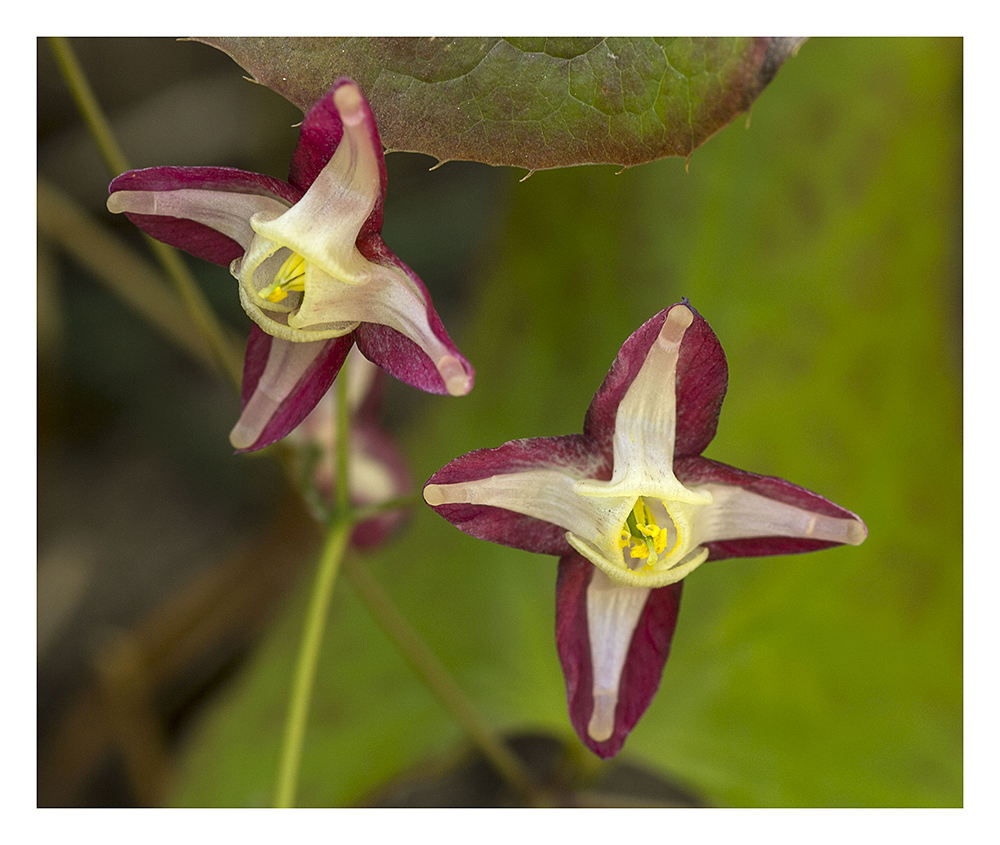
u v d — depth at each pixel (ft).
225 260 0.36
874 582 0.45
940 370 0.45
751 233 0.45
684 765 0.45
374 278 0.35
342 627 0.47
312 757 0.46
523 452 0.35
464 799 0.51
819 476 0.45
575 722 0.36
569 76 0.36
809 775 0.45
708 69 0.36
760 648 0.46
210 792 0.45
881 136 0.44
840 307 0.45
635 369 0.35
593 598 0.36
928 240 0.44
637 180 0.45
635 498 0.35
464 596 0.47
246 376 0.36
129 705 0.48
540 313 0.47
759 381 0.45
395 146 0.36
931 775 0.44
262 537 0.51
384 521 0.45
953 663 0.45
